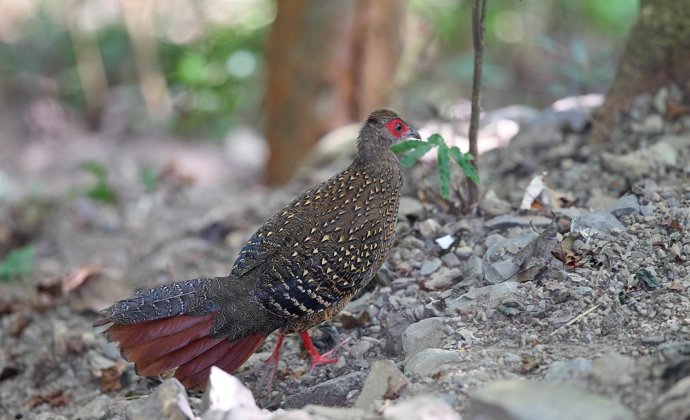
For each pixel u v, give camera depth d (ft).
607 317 19.47
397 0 41.65
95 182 46.70
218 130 57.93
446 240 24.16
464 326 20.53
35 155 56.49
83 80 62.69
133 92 63.10
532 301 20.57
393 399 17.74
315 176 34.58
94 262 34.68
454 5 55.67
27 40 69.77
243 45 59.11
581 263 21.34
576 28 57.62
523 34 55.47
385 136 21.85
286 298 20.01
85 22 64.59
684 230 21.65
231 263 30.94
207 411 17.01
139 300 19.01
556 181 27.50
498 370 17.98
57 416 22.94
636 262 20.94
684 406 14.80
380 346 21.97
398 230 25.68
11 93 65.98
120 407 21.45
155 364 19.03
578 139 30.14
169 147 56.49
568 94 43.47
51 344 28.09
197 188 42.45
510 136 32.01
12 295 32.73
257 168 52.39
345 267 20.51
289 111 42.11
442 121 34.71
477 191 25.38
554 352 18.44
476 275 22.54
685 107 28.35
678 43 28.22
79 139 59.36
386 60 41.96
